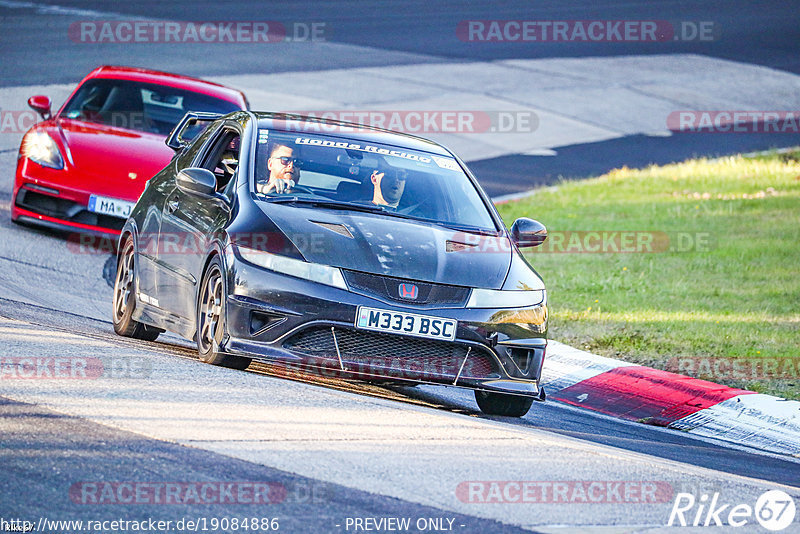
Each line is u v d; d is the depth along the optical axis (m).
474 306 24.52
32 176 41.41
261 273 23.86
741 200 65.31
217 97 46.31
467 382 24.48
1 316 27.69
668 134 90.75
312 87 90.94
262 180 26.58
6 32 99.56
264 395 21.89
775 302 43.75
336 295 23.66
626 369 33.88
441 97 93.56
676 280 47.22
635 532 16.50
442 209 27.61
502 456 19.78
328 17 129.00
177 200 28.66
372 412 21.84
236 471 16.94
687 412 31.03
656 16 143.50
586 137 87.19
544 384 33.53
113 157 41.78
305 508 15.75
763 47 130.00
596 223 58.78
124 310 30.39
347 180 27.30
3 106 69.56
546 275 47.84
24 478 15.62
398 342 24.06
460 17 135.50
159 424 18.78
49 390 20.12
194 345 31.80
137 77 46.62
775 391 32.81
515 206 62.69
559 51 120.00
